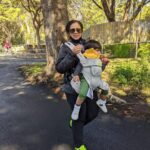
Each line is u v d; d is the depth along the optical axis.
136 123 6.05
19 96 8.84
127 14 25.95
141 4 24.77
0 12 43.03
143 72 9.65
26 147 4.90
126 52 19.27
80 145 4.49
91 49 4.23
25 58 29.39
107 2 25.88
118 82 9.66
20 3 41.72
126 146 4.89
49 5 11.01
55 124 6.03
